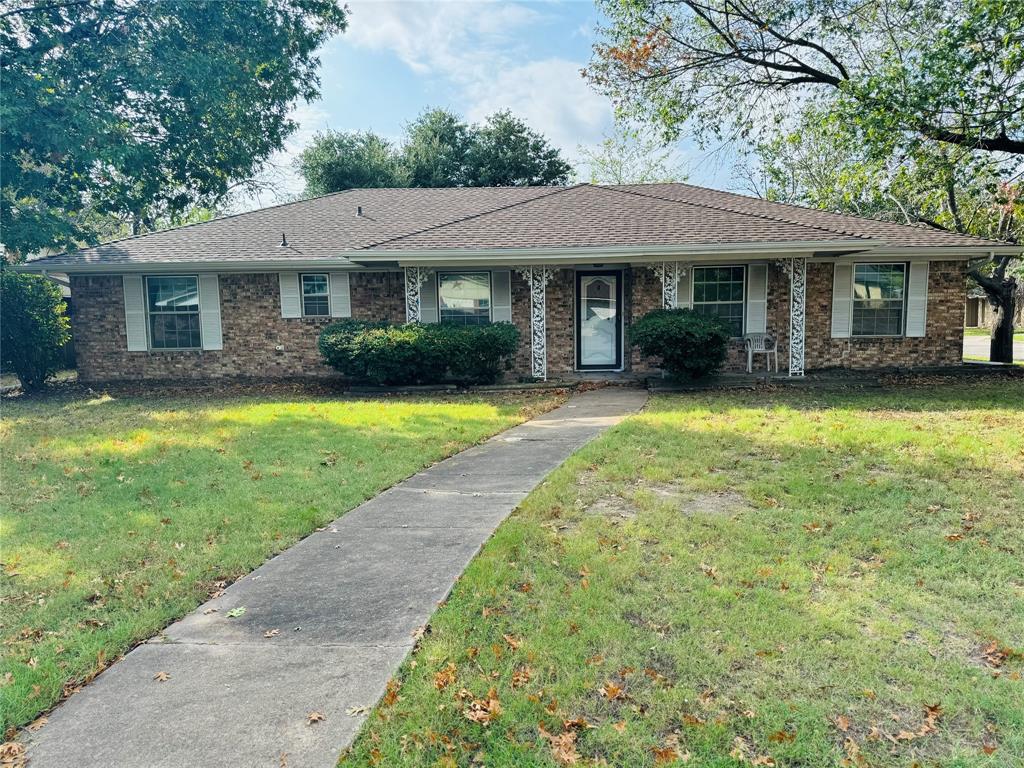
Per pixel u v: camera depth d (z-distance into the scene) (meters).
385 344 12.14
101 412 10.79
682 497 5.30
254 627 3.39
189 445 7.71
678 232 12.22
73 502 5.59
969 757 2.34
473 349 12.30
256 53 14.09
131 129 13.88
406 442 7.73
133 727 2.59
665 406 9.91
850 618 3.31
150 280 14.04
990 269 15.77
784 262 12.68
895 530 4.48
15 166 12.70
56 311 14.22
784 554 4.11
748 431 7.74
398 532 4.71
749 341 12.96
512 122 31.33
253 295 14.03
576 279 14.01
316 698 2.74
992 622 3.26
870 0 14.17
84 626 3.45
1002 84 10.66
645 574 3.84
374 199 16.95
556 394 11.85
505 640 3.15
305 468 6.56
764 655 2.98
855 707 2.62
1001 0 9.73
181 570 4.14
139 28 12.95
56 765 2.38
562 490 5.52
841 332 13.64
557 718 2.58
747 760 2.35
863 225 13.59
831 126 15.45
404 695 2.74
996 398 10.21
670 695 2.70
